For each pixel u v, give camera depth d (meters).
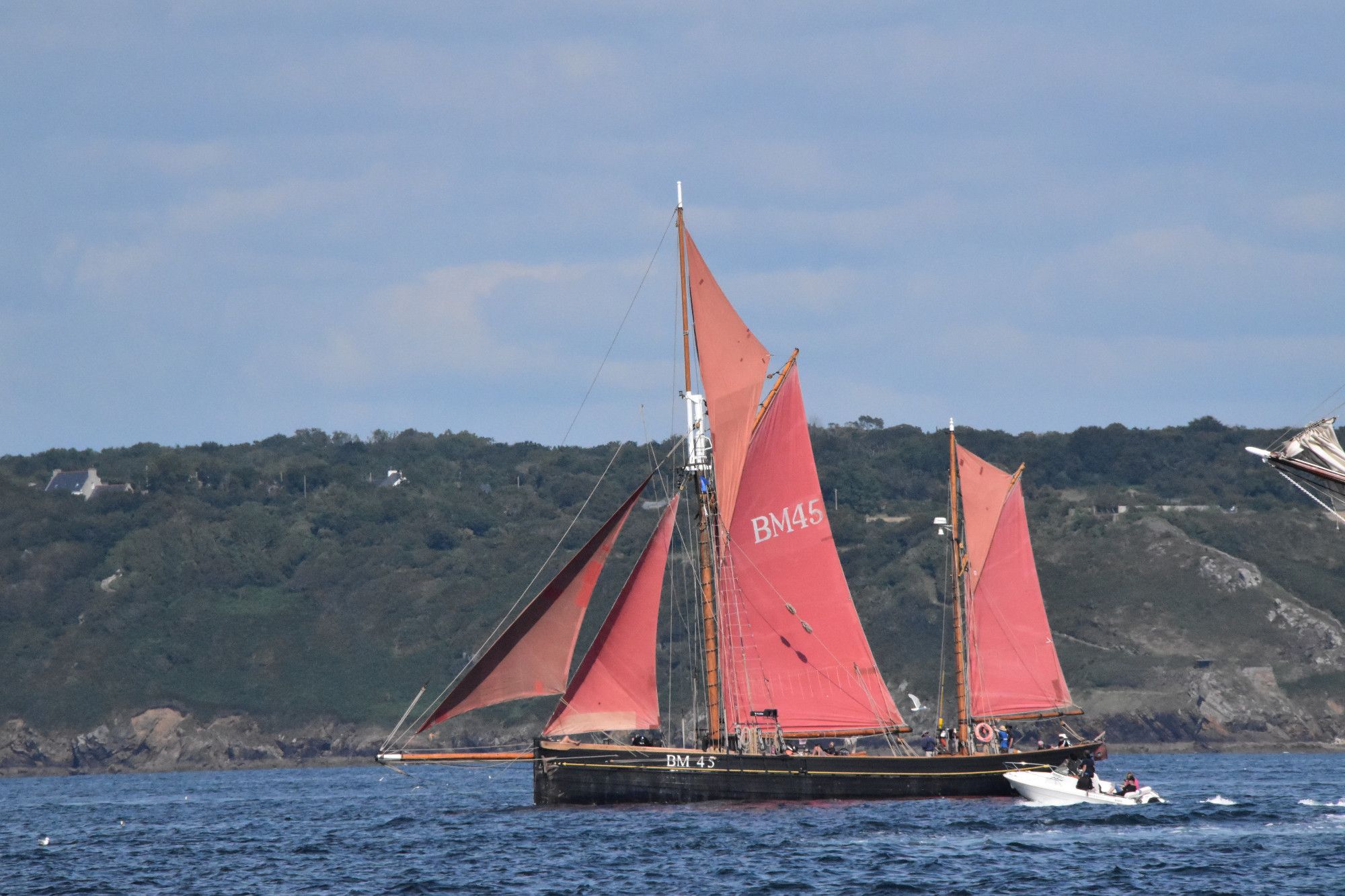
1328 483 186.00
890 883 181.25
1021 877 184.50
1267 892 173.50
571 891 179.25
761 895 175.62
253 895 186.12
